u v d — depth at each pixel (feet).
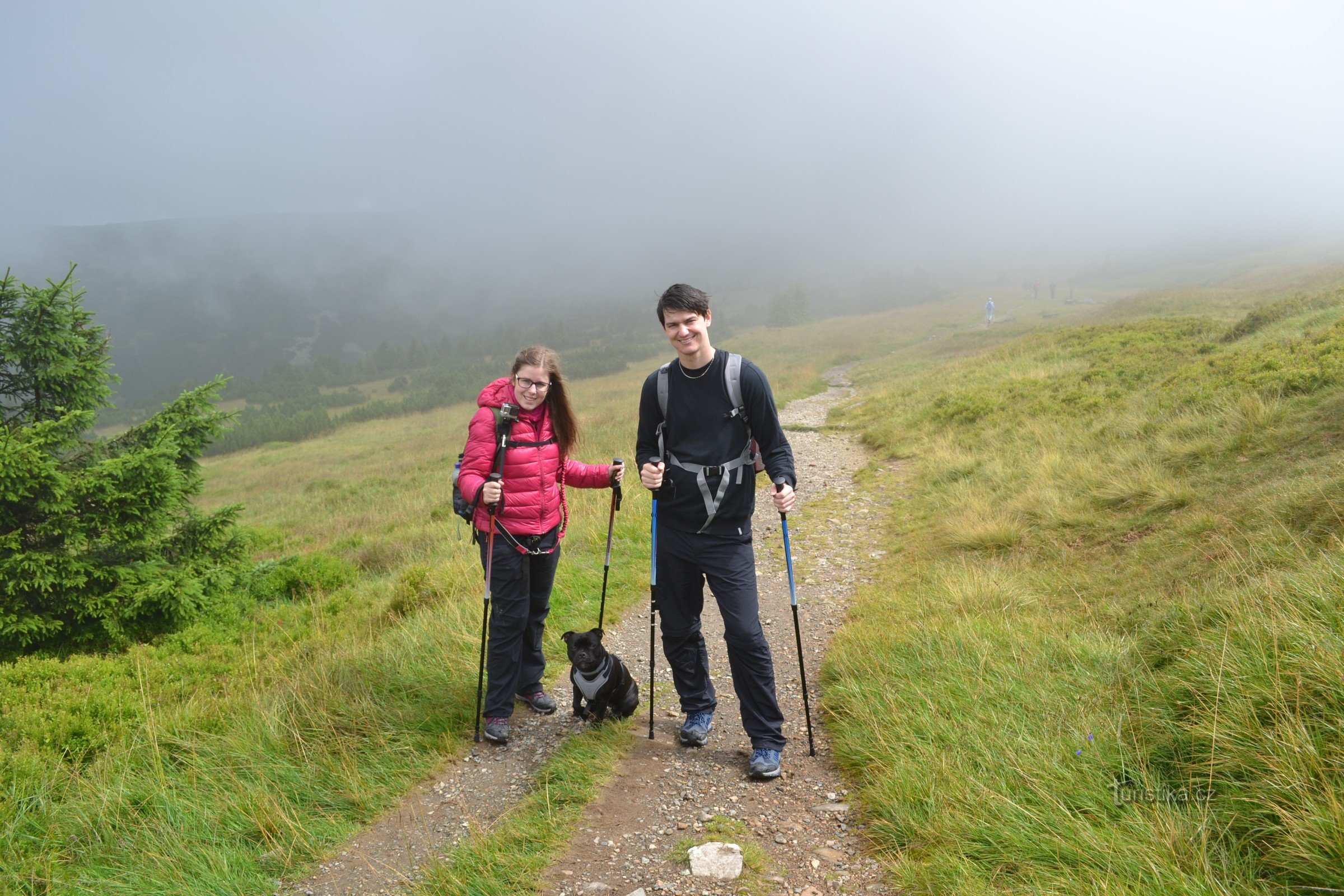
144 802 10.99
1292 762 7.51
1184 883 6.68
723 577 10.87
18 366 24.09
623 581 21.40
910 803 9.23
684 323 10.25
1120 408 32.76
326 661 15.99
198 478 27.02
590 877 8.62
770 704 10.93
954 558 21.56
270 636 22.88
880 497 31.01
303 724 12.87
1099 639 13.38
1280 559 13.91
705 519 10.71
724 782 10.82
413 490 63.00
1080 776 9.04
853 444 45.57
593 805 10.25
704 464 10.67
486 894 8.30
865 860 8.67
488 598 12.14
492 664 12.15
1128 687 11.03
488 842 9.29
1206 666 9.81
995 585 17.51
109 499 22.57
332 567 30.14
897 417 47.03
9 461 20.30
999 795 8.79
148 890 8.84
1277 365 28.40
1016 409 38.06
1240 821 7.50
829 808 9.97
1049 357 56.39
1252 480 19.34
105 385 25.27
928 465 33.47
